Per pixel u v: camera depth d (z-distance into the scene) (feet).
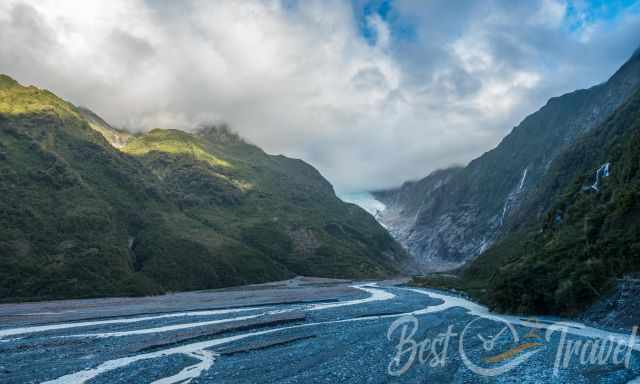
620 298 116.78
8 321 156.25
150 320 157.07
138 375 77.71
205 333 119.85
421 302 215.10
